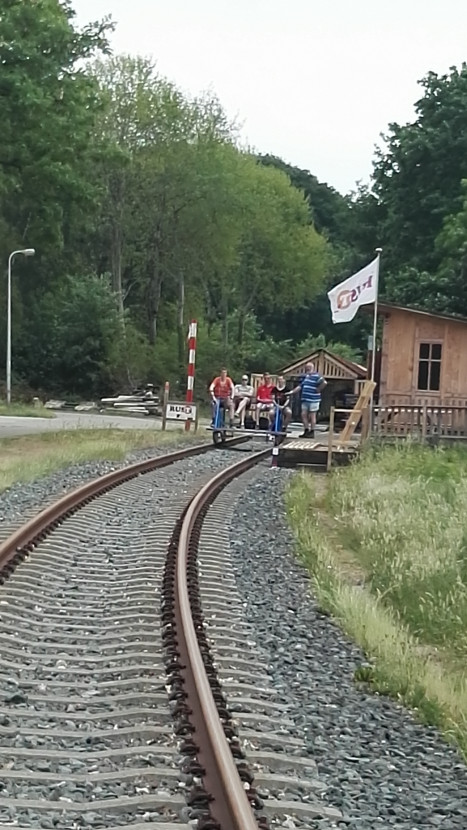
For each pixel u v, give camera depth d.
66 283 65.69
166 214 67.62
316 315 95.06
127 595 10.88
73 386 63.62
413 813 6.04
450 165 59.66
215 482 20.17
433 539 14.11
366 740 7.35
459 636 10.52
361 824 5.75
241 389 32.81
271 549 14.55
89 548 13.34
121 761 6.32
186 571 11.69
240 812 5.17
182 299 70.44
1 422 38.56
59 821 5.37
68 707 7.35
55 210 35.12
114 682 7.90
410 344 28.97
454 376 28.69
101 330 63.44
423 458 23.05
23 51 30.36
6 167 32.69
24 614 9.80
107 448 26.23
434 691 8.51
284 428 28.08
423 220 60.69
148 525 15.49
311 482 22.38
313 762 6.62
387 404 28.97
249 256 79.12
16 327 62.75
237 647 9.35
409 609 11.55
